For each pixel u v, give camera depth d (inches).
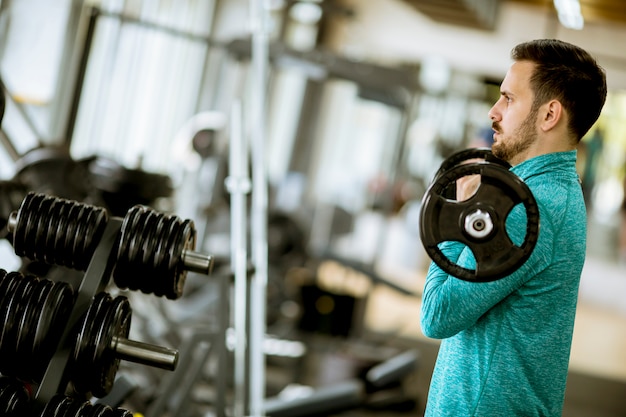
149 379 191.0
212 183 259.1
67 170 157.3
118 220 94.2
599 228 510.0
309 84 407.5
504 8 380.8
